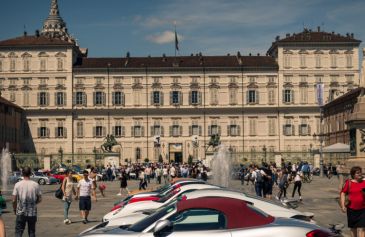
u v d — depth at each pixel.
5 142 118.81
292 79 137.00
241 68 137.62
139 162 135.75
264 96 137.62
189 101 137.88
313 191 54.62
